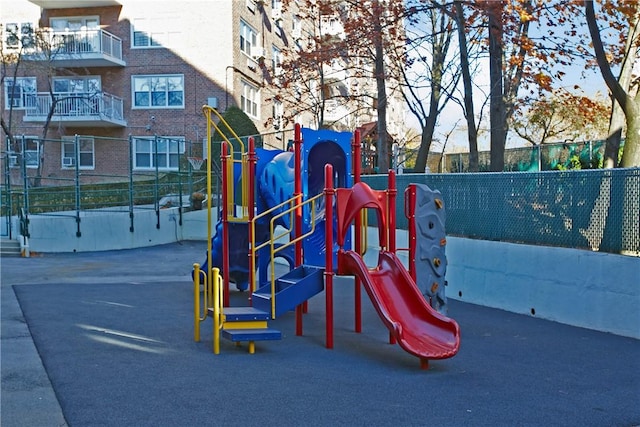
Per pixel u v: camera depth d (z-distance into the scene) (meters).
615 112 14.23
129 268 17.75
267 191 12.13
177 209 26.86
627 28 15.16
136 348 8.05
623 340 8.77
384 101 19.88
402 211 14.71
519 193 11.29
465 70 16.73
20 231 22.11
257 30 35.62
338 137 10.55
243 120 29.78
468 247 12.34
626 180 9.20
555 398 6.13
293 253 12.62
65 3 32.62
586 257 9.65
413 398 6.10
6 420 5.32
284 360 7.63
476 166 17.05
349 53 22.95
